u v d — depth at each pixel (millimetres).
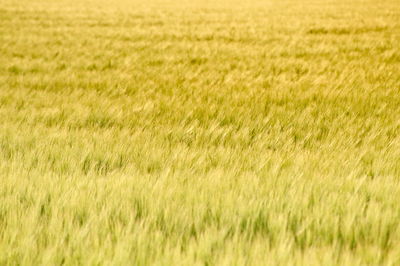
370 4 44219
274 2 49344
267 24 30766
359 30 27266
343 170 6020
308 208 4773
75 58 19141
